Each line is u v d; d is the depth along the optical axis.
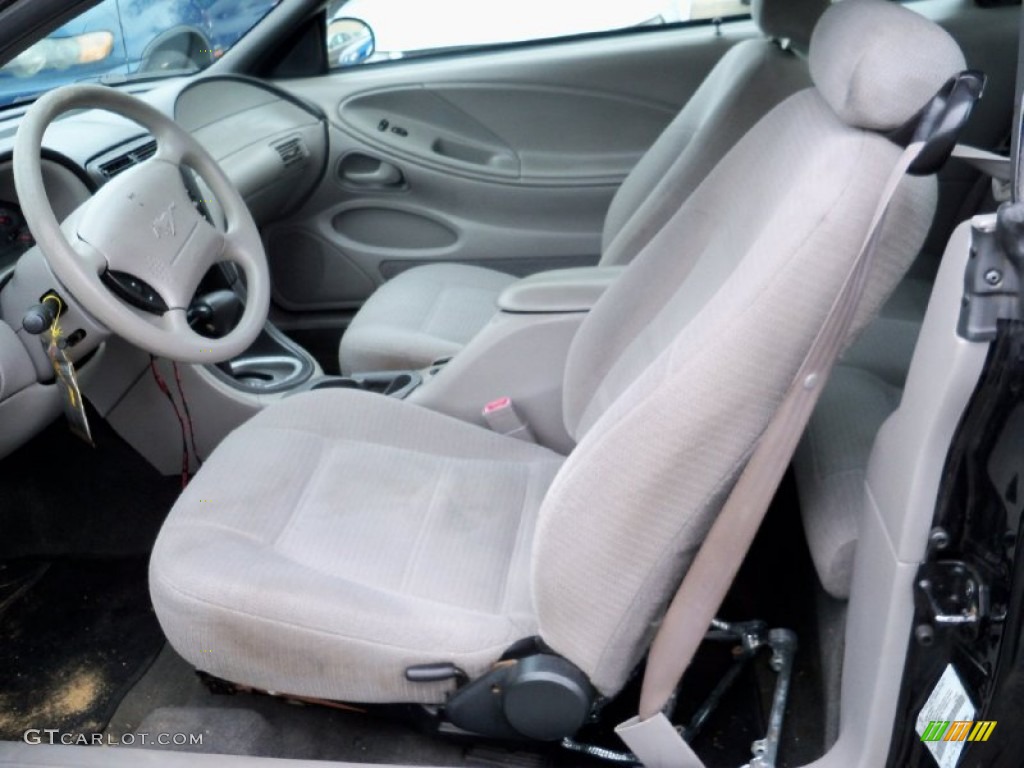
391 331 1.94
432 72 2.47
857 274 0.83
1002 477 0.81
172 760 1.05
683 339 0.94
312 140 2.42
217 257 1.59
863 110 0.86
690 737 1.36
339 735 1.46
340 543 1.26
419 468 1.43
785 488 1.58
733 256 1.10
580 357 1.42
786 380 0.89
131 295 1.40
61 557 1.95
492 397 1.63
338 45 2.53
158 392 1.73
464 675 1.10
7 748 1.08
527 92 2.46
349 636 1.10
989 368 0.80
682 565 1.00
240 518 1.27
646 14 2.47
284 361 1.96
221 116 2.29
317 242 2.56
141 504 1.97
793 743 1.31
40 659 1.73
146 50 2.27
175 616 1.15
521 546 1.30
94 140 1.79
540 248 2.54
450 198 2.52
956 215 2.06
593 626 1.02
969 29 2.06
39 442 1.88
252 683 1.17
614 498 0.95
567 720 1.08
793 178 0.96
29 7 1.04
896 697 0.95
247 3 2.45
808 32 1.72
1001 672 0.81
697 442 0.91
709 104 1.89
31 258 1.45
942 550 0.88
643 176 2.04
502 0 2.48
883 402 1.43
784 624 1.51
